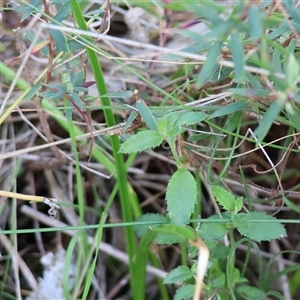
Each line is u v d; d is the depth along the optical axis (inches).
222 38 17.9
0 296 23.9
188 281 22.2
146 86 25.2
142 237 21.9
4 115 22.3
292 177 25.0
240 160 24.8
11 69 24.6
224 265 23.1
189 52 19.0
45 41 22.0
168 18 25.8
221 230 20.4
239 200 20.4
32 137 25.5
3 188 25.2
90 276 20.9
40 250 25.2
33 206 25.5
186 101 23.8
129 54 26.4
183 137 23.6
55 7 24.0
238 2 18.2
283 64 19.9
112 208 26.2
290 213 25.4
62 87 20.8
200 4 19.3
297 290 25.5
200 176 24.0
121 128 21.5
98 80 21.5
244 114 22.4
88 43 20.8
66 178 25.9
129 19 26.0
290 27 18.2
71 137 22.3
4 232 20.5
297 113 20.2
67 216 25.5
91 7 25.6
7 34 25.0
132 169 25.7
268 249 25.7
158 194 26.0
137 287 23.3
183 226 19.5
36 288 24.0
